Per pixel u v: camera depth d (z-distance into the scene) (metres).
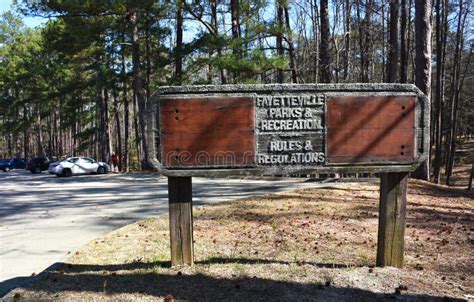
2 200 13.27
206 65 18.77
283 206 9.05
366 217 7.78
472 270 4.73
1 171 38.41
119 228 7.59
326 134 4.59
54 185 18.55
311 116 4.59
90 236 7.12
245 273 4.54
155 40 25.83
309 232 6.62
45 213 10.22
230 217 7.98
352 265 4.87
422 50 14.73
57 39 23.36
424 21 14.70
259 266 4.79
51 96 35.62
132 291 4.11
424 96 4.63
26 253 6.09
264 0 18.17
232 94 4.54
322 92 4.59
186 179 4.70
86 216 9.42
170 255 5.21
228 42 17.38
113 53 28.27
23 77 43.69
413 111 4.63
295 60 21.55
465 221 7.71
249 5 17.61
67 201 12.44
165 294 4.02
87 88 36.75
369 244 5.87
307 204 9.26
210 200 10.55
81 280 4.49
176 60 20.69
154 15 20.92
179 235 4.79
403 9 19.89
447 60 37.78
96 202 11.90
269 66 16.11
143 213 9.43
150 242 6.21
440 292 4.02
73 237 7.12
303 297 3.91
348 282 4.26
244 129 4.55
